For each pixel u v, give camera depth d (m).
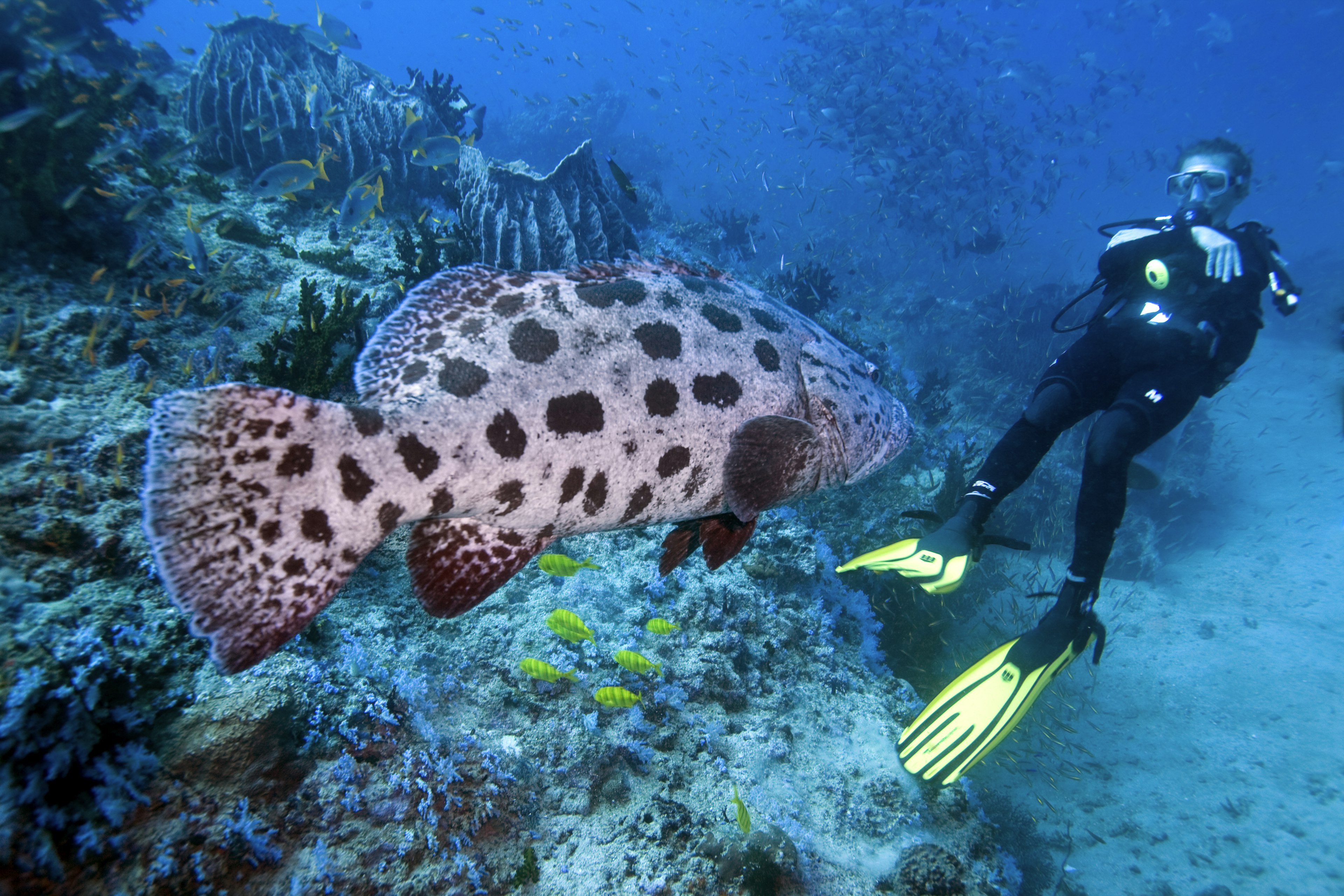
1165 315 4.22
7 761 2.23
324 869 2.72
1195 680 10.27
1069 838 7.85
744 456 2.45
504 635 4.14
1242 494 15.52
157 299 5.24
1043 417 4.35
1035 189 25.41
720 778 3.91
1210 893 7.25
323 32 9.02
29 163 4.89
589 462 2.24
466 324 2.18
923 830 4.16
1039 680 4.27
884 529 8.32
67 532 3.12
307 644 3.36
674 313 2.46
